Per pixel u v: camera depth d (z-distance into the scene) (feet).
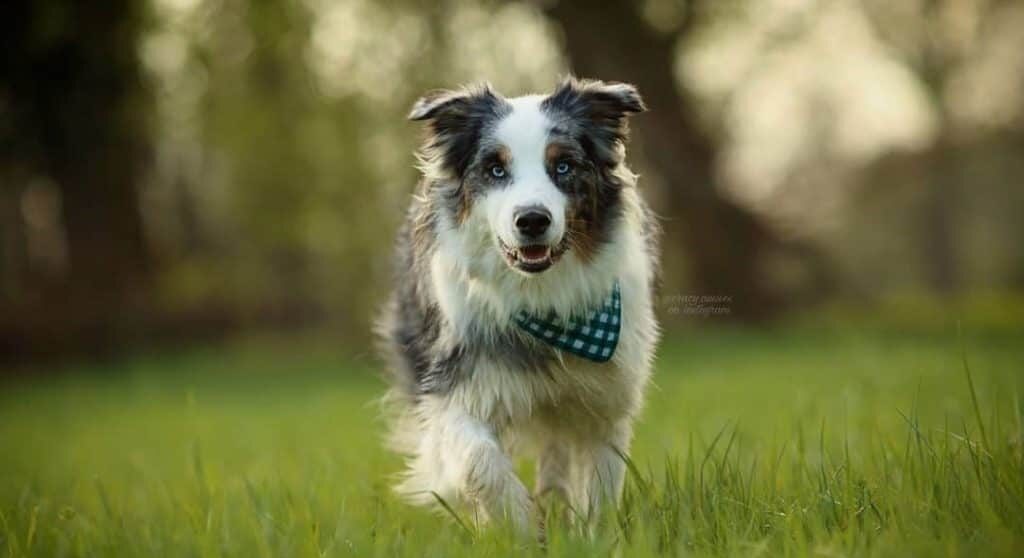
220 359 70.28
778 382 32.65
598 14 61.67
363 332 80.74
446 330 15.79
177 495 18.80
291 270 87.45
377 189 79.71
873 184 96.78
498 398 15.46
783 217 68.85
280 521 15.03
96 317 73.41
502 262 15.23
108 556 13.99
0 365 69.05
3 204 94.12
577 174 15.47
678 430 21.40
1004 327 57.77
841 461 16.21
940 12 79.92
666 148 63.41
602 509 14.75
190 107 73.82
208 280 82.48
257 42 67.05
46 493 20.85
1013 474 13.42
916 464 14.96
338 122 73.10
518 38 63.00
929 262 99.25
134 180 78.23
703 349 49.65
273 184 80.38
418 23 64.54
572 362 15.49
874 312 71.67
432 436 15.81
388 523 15.42
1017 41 84.84
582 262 15.40
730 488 14.39
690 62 69.15
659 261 18.93
